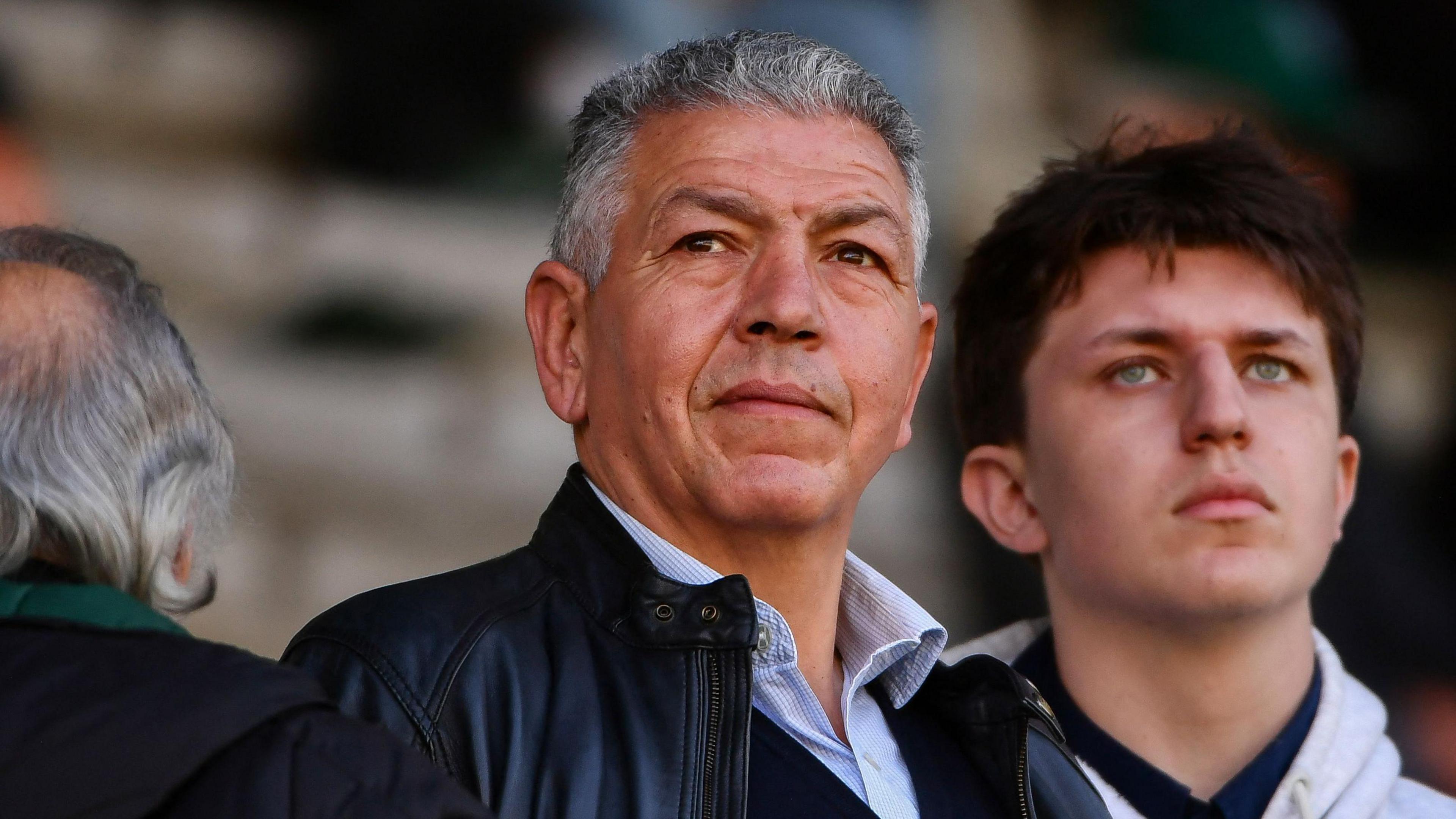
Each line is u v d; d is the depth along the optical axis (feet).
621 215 22.53
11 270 18.25
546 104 60.44
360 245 60.95
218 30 62.59
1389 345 70.13
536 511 59.93
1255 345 25.75
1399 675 42.09
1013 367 27.43
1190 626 25.12
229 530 20.16
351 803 15.56
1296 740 25.80
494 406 60.90
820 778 21.01
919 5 62.13
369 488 57.98
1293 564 25.04
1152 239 26.08
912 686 23.40
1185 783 25.62
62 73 60.23
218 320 59.72
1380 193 69.46
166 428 18.24
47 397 17.46
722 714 19.85
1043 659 27.53
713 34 23.88
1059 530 26.40
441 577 21.33
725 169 22.00
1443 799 26.73
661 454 21.53
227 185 61.16
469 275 61.41
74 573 17.24
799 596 22.22
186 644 16.26
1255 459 25.02
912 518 55.93
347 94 61.26
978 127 63.41
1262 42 66.03
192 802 15.23
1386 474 49.75
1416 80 68.18
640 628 20.45
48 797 14.84
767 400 21.26
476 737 19.34
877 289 22.48
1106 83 66.03
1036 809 23.18
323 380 59.26
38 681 15.47
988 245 28.30
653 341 21.62
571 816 18.79
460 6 60.03
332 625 20.25
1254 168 26.84
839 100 22.95
